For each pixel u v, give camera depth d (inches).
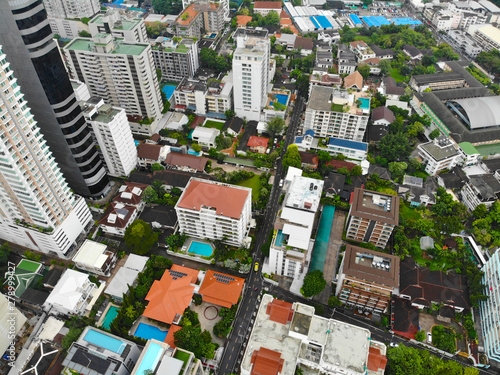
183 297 6855.3
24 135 6102.4
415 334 6550.2
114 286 7007.9
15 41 6304.1
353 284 6540.4
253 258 7844.5
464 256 7628.0
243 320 6870.1
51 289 7224.4
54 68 6781.5
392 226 7381.9
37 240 7500.0
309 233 6909.5
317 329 5649.6
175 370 5157.5
